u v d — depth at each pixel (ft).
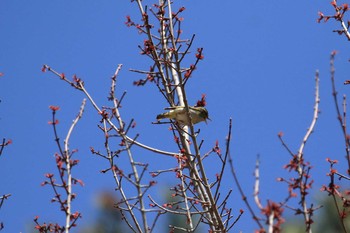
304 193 33.37
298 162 34.09
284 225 31.83
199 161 42.98
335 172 37.09
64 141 43.14
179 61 43.91
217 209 42.22
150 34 49.60
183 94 43.52
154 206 46.65
